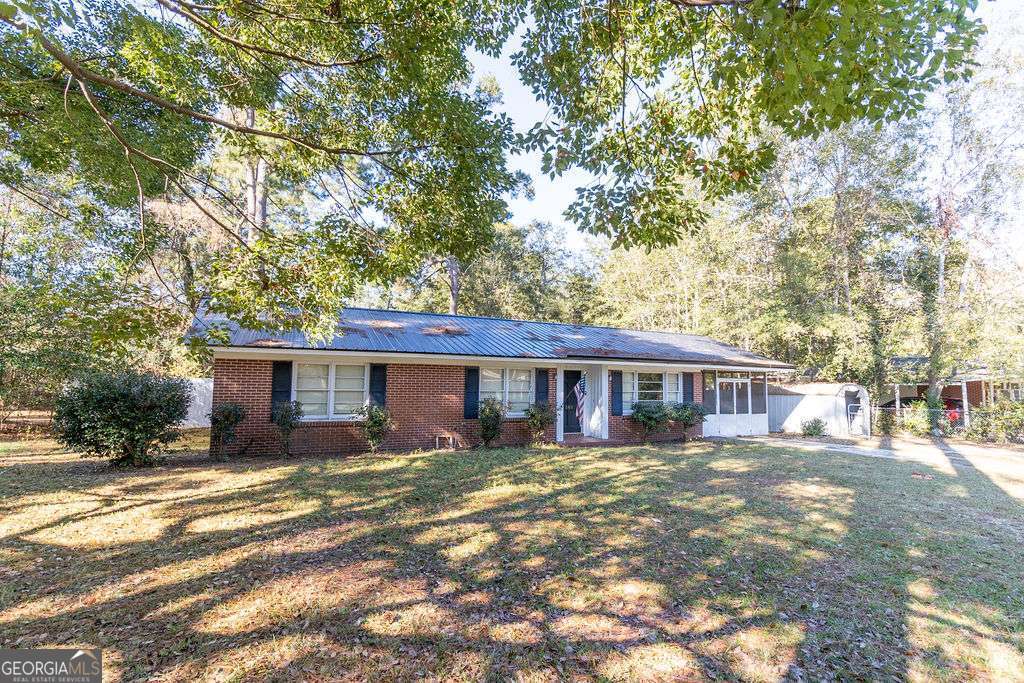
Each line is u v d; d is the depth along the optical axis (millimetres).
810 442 16531
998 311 17500
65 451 10992
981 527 6504
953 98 18688
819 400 19719
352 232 6742
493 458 10812
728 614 4035
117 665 3137
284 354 10789
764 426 19250
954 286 20891
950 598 4398
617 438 15203
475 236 7125
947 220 19531
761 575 4789
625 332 19281
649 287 28938
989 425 17266
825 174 21484
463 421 12914
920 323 18938
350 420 11602
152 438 9188
